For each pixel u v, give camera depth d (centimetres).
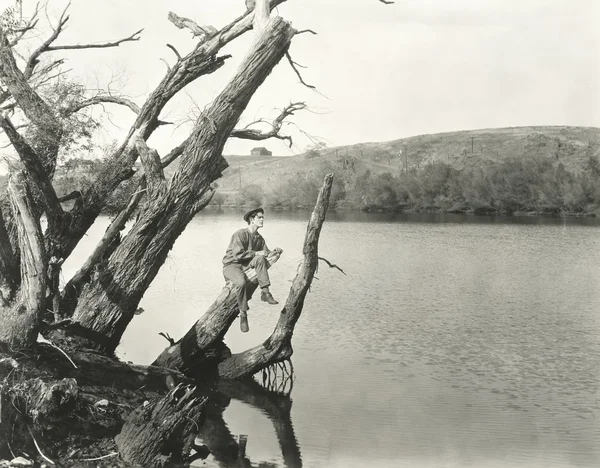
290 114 1430
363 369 1434
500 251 4103
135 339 1678
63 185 1463
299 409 1145
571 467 888
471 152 13975
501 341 1714
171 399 905
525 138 14450
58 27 1474
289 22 1245
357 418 1105
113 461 847
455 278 2950
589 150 11919
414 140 15775
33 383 936
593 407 1173
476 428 1055
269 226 6500
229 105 1231
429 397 1223
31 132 1359
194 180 1225
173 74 1458
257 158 17588
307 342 1691
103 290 1197
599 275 3033
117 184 1454
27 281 996
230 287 1300
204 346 1305
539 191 8156
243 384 1294
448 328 1861
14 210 987
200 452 934
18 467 807
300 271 1294
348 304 2277
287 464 888
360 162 13525
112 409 974
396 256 3878
